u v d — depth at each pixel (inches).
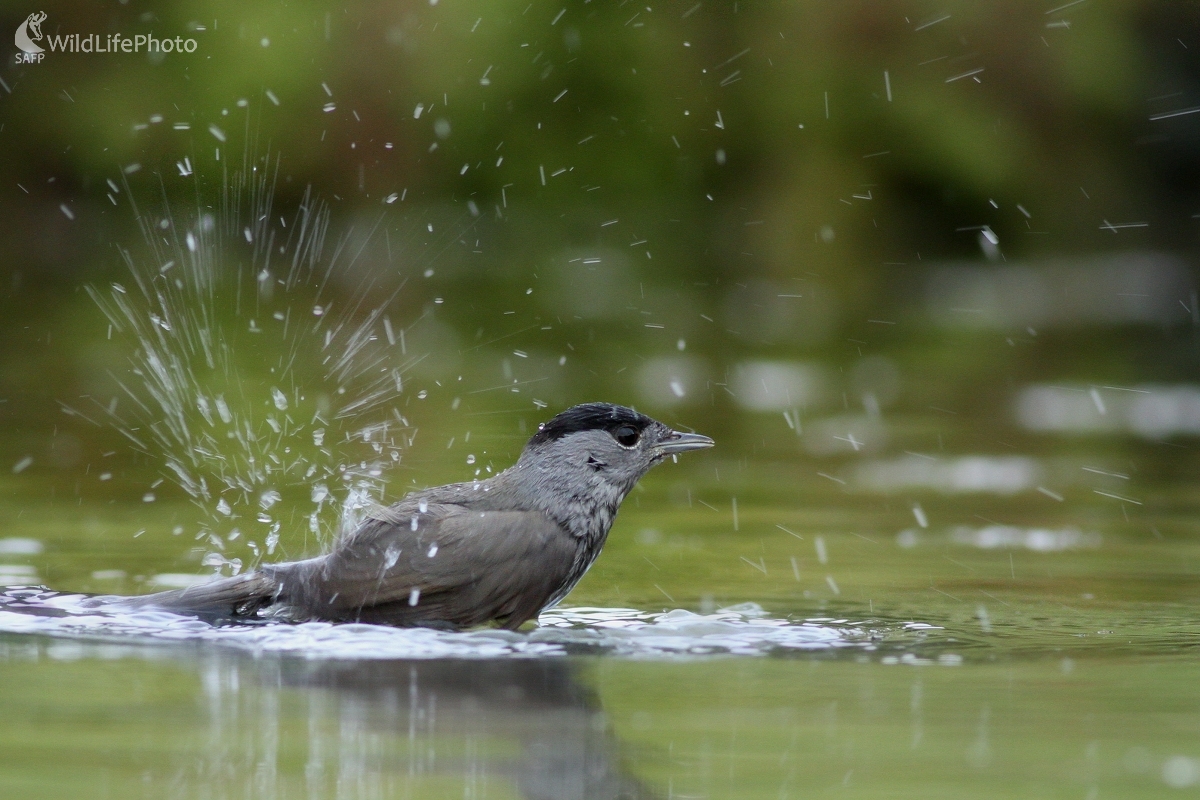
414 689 223.6
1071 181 1151.0
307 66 969.5
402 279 916.0
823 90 1100.5
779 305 1007.0
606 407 306.2
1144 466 527.2
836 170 1103.6
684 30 1083.3
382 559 284.4
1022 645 264.1
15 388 655.1
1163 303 1053.2
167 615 282.5
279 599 287.9
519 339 820.6
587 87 1051.3
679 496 464.1
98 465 485.1
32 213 1001.5
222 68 960.3
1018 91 1130.0
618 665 244.8
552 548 292.8
